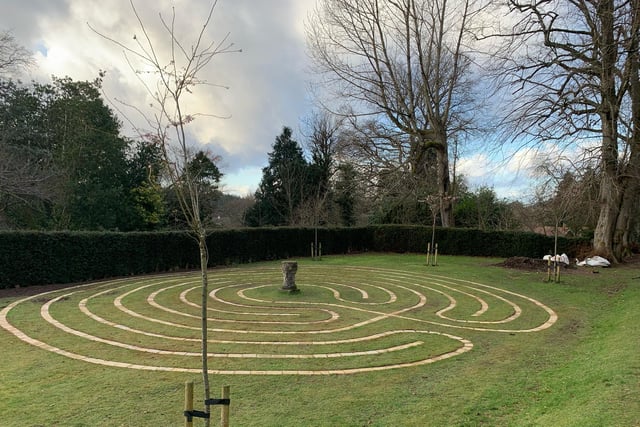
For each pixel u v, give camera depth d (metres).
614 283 14.09
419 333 8.27
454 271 17.41
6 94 24.81
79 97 28.33
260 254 22.58
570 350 7.25
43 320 8.88
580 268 17.77
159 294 12.03
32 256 13.57
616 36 14.98
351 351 7.09
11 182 20.08
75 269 14.58
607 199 18.59
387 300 11.54
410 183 29.30
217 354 6.84
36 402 5.00
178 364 6.34
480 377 5.93
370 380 5.80
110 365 6.27
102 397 5.16
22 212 23.86
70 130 27.91
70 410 4.80
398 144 28.28
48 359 6.51
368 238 28.78
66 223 24.48
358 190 32.16
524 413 4.70
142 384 5.57
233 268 19.16
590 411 4.21
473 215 37.25
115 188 29.42
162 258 17.78
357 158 29.41
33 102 26.97
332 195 40.00
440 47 27.00
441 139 27.39
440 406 4.95
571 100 15.61
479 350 7.25
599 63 15.75
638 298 10.97
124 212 29.69
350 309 10.35
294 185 43.25
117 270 15.98
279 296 11.87
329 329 8.48
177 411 4.80
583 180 16.38
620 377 5.08
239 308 10.33
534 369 6.29
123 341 7.48
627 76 15.44
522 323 9.17
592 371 5.64
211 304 10.76
